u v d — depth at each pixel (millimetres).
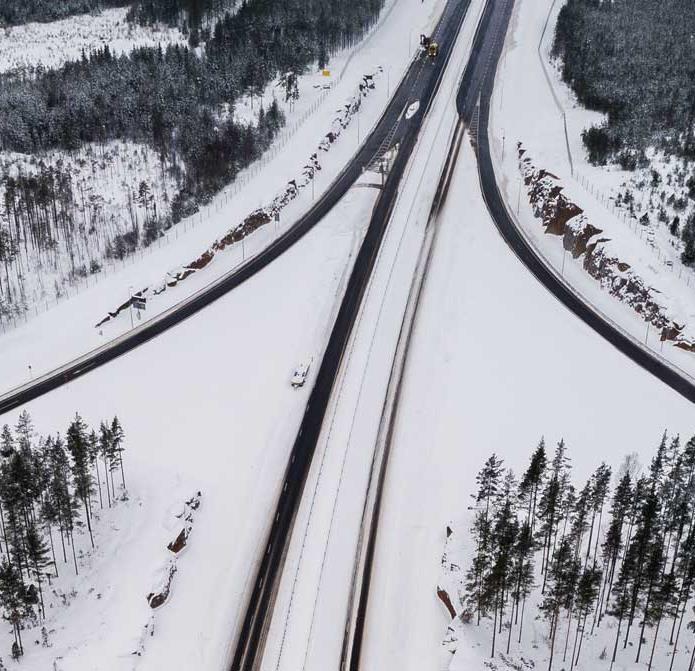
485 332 118188
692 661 68312
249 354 116000
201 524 89875
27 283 131875
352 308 125062
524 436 99062
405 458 98312
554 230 140375
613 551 75250
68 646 74562
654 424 100312
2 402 107562
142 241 141250
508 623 75500
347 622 79062
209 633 77750
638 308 119812
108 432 90500
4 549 83875
